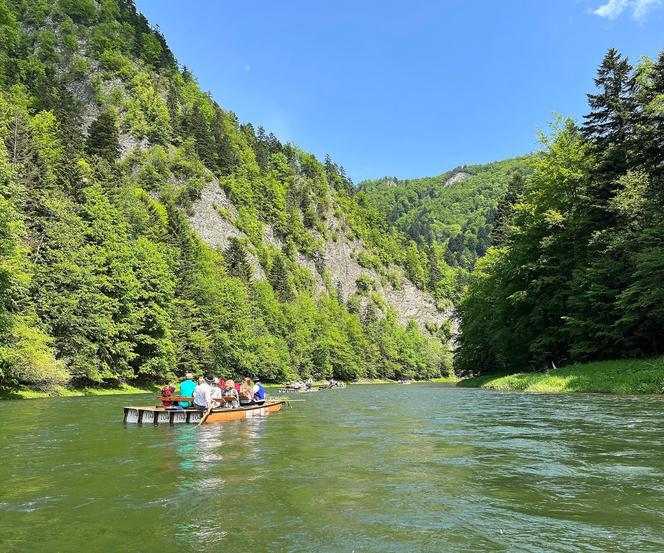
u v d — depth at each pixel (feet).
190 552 16.57
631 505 21.36
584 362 117.91
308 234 505.25
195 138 435.94
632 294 94.68
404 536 17.92
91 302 131.03
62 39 443.73
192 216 362.74
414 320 520.83
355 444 38.96
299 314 329.93
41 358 108.27
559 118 127.65
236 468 29.84
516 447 36.27
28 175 137.80
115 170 250.16
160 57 520.42
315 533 18.33
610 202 106.52
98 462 31.91
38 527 19.27
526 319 129.70
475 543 17.13
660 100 97.55
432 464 30.60
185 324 185.16
